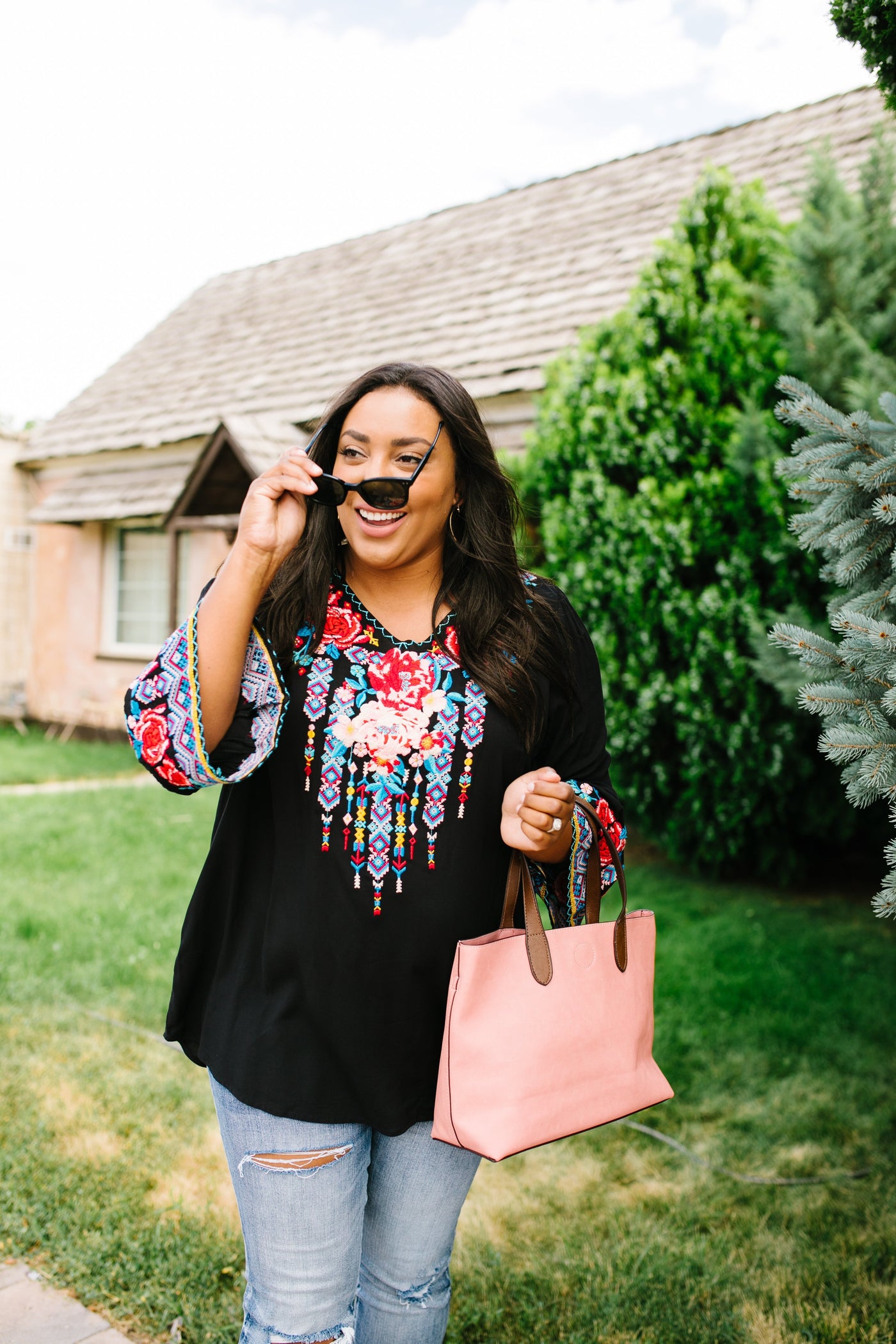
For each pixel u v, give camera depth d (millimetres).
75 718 12133
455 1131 1274
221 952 1406
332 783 1337
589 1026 1354
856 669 1757
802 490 1837
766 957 4379
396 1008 1329
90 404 13148
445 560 1503
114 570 12008
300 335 11586
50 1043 3473
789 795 5051
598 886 1460
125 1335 2104
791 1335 2119
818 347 4621
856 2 2125
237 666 1276
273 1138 1320
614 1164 2828
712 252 5195
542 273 9391
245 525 1283
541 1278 2309
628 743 5156
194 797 7969
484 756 1377
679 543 4863
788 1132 2984
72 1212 2488
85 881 5445
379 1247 1483
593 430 5270
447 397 1416
